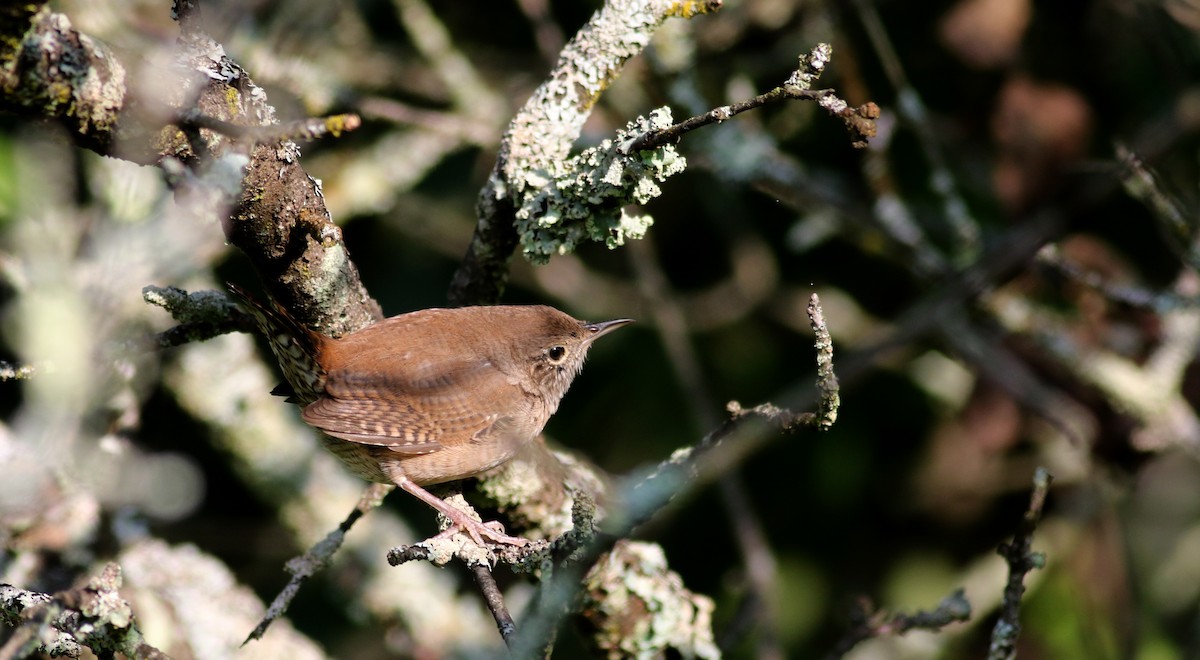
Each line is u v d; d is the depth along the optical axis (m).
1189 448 10.13
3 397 9.30
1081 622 10.72
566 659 10.59
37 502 8.10
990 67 11.02
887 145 11.66
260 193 5.67
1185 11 10.74
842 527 11.06
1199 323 10.32
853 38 11.31
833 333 11.48
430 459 7.33
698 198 11.94
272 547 10.66
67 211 8.83
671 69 10.60
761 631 9.48
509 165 6.59
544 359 8.05
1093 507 10.53
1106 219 11.27
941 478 10.96
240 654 8.43
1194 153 11.11
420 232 11.25
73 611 5.57
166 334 6.70
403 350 7.53
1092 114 10.90
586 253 12.41
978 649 10.80
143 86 4.97
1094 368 10.13
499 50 12.49
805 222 10.85
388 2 12.40
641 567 6.97
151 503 9.34
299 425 10.82
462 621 10.33
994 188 11.10
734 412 5.74
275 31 10.49
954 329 9.66
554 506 7.33
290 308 6.88
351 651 11.02
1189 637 11.23
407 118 10.47
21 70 4.71
